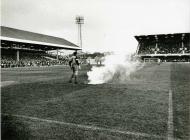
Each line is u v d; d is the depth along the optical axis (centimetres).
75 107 579
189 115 493
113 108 566
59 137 363
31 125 427
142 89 905
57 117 482
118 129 400
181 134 374
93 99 690
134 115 496
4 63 3862
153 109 551
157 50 6306
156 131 389
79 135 372
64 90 888
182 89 898
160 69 2462
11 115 497
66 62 5919
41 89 922
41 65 4728
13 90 895
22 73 2064
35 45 5103
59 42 6097
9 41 4125
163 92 824
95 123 437
